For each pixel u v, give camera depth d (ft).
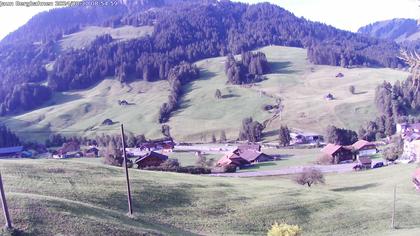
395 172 293.02
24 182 171.12
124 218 135.95
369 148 451.94
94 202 160.66
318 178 266.77
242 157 412.16
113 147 432.25
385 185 259.39
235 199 189.98
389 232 161.58
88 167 213.05
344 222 173.58
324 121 601.62
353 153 412.36
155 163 363.76
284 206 184.75
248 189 209.05
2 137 605.31
